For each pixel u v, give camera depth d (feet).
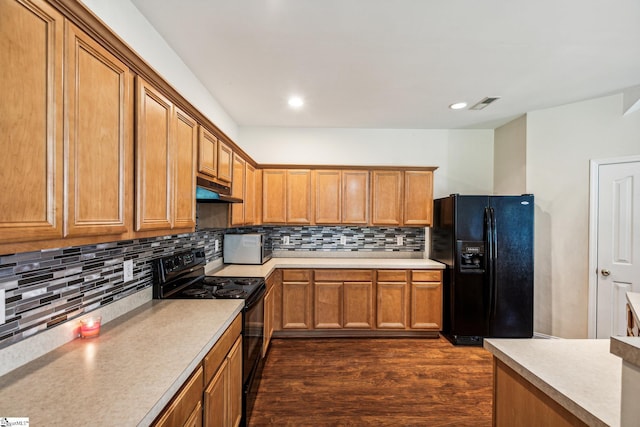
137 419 2.49
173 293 6.47
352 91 8.82
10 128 2.26
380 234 12.33
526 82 8.23
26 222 2.38
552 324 10.10
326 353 9.46
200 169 5.71
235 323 5.52
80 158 2.91
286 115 10.96
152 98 4.13
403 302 10.59
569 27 5.78
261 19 5.59
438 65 7.29
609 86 8.48
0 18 2.19
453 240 10.17
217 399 4.45
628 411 2.13
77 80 2.86
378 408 6.84
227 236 10.58
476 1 5.09
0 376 3.13
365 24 5.73
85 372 3.23
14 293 3.28
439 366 8.73
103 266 4.71
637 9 5.24
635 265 8.71
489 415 6.68
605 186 9.20
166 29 5.90
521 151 10.87
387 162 12.46
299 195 11.37
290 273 10.59
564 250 9.89
